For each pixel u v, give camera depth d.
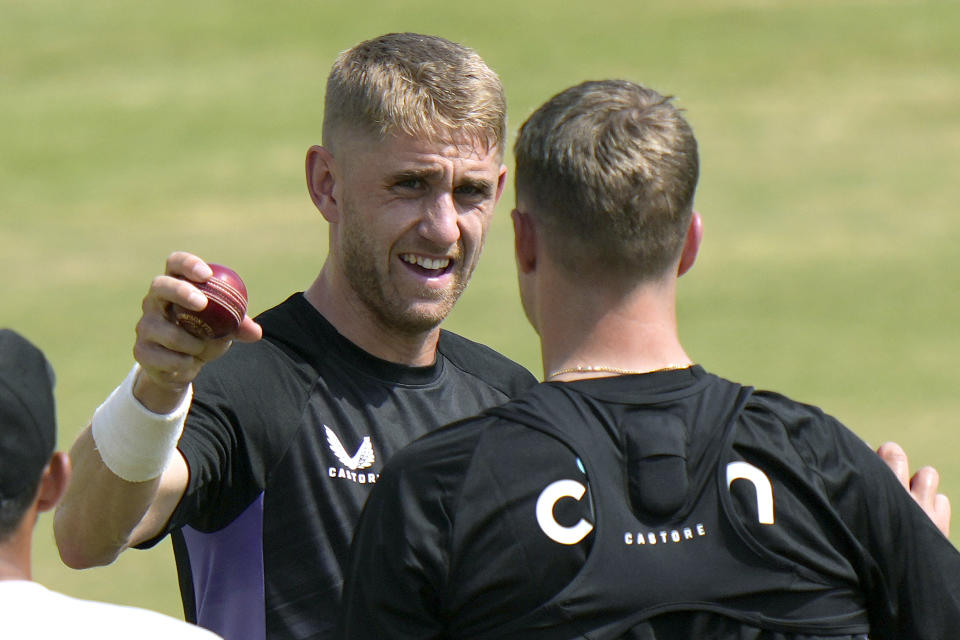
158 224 72.19
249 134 88.50
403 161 11.86
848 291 60.47
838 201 74.44
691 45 103.44
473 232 12.34
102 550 10.38
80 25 112.44
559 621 8.45
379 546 8.79
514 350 50.28
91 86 98.88
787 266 64.56
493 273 62.22
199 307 9.35
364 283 12.11
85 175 81.31
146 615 7.73
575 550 8.52
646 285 9.19
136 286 62.00
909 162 80.25
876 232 69.38
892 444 10.73
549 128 9.21
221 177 80.44
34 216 74.25
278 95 96.25
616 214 8.95
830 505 8.91
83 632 7.46
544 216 9.21
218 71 101.81
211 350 9.73
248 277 62.00
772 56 100.44
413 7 115.50
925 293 59.84
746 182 78.19
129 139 87.88
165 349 9.59
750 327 55.91
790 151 82.94
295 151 84.81
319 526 11.47
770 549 8.64
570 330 9.28
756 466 8.84
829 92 93.06
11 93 97.75
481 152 12.19
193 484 10.57
